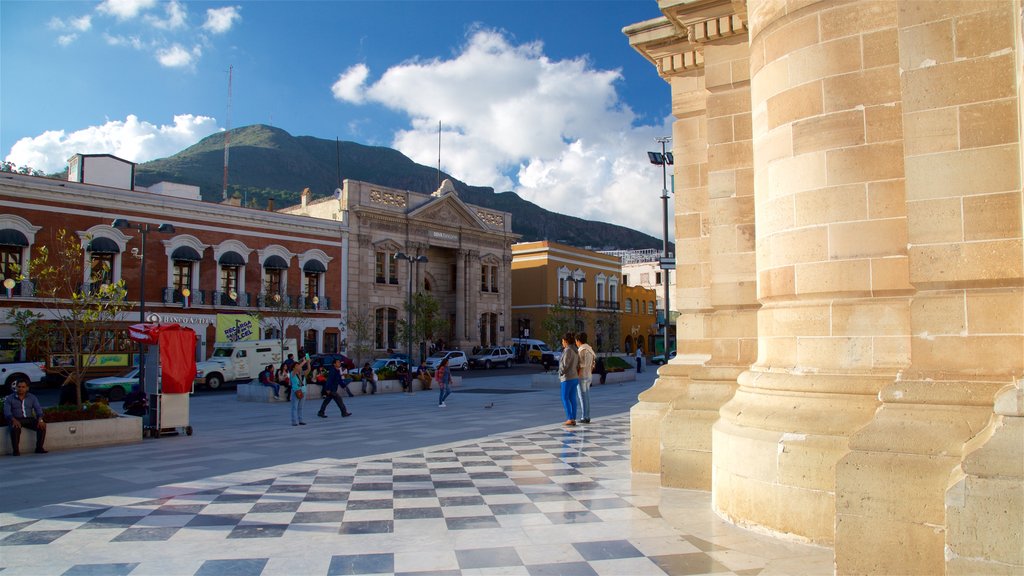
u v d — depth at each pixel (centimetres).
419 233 5256
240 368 3347
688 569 523
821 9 605
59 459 1132
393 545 596
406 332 4562
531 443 1230
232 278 4188
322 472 957
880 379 576
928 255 493
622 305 7506
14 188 3312
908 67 502
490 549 582
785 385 626
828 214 598
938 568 460
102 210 3619
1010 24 472
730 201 803
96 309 1528
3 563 552
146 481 909
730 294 805
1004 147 471
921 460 474
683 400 829
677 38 920
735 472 643
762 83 657
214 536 629
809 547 570
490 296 5822
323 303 4581
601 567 532
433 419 1703
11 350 3097
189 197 4669
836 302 604
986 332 480
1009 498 407
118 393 2698
